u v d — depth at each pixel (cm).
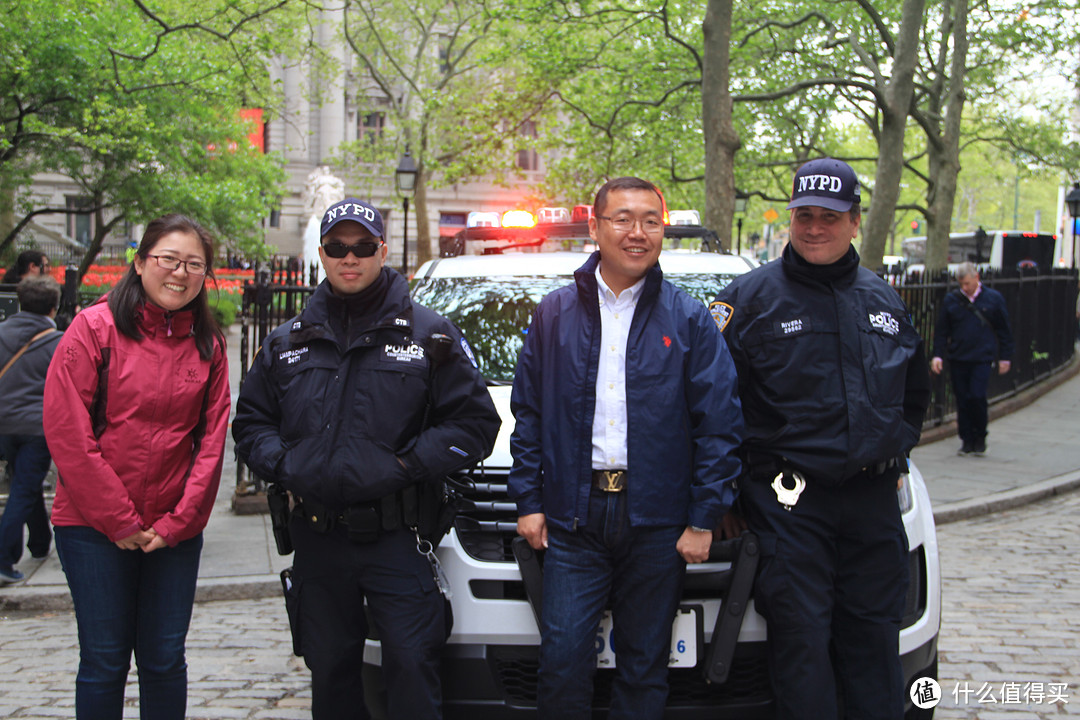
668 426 297
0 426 562
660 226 302
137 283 308
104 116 1545
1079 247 2923
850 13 1711
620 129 1788
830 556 306
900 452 307
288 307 766
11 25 1438
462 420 299
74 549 303
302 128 4272
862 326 307
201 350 313
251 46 1714
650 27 1608
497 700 312
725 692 315
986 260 2919
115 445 301
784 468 306
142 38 1616
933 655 346
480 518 326
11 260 1930
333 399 294
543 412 306
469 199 4559
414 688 291
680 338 301
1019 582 595
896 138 1197
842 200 304
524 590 316
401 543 297
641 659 297
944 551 673
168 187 1761
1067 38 1770
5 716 396
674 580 299
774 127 2141
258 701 415
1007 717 396
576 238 557
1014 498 813
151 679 314
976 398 976
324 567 300
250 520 730
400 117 2784
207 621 532
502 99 2014
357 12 2962
